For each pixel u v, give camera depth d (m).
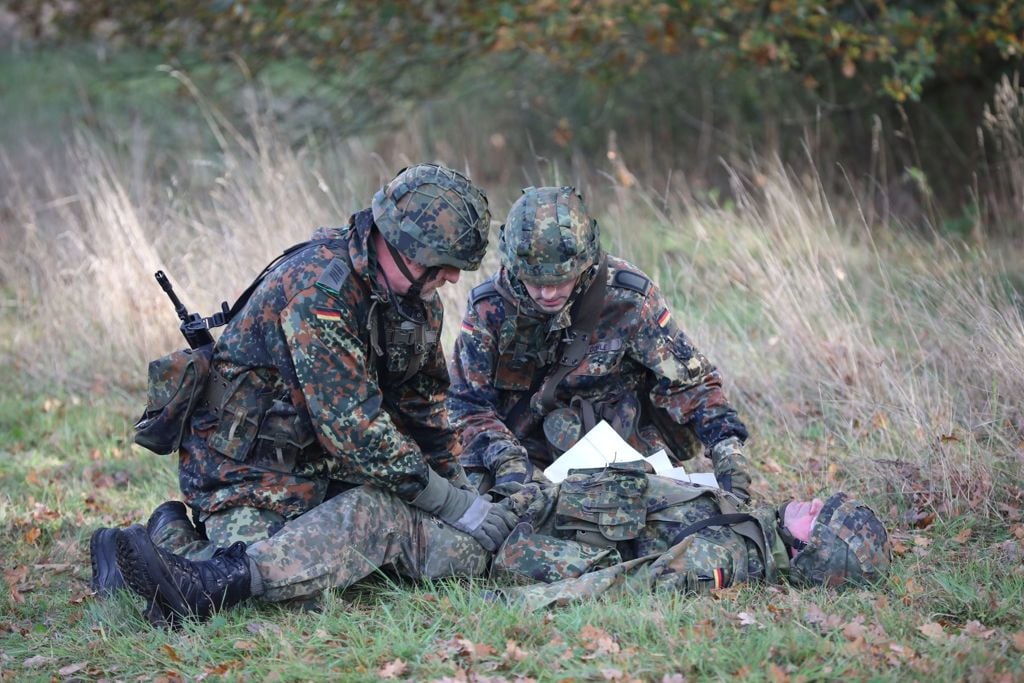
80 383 12.17
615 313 7.89
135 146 17.70
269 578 6.46
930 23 14.74
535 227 7.28
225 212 14.11
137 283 12.70
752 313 11.95
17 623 7.00
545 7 14.66
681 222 14.16
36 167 17.56
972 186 16.98
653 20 14.75
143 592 6.37
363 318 6.56
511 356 7.95
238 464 6.74
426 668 5.88
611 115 20.16
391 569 7.10
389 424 6.58
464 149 19.80
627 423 8.07
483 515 6.93
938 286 10.57
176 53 18.92
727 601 6.46
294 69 22.25
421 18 16.67
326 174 16.25
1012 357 9.28
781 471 9.11
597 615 6.30
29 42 21.88
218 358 6.71
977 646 5.80
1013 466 8.34
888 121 17.83
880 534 6.80
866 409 9.77
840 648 5.85
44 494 9.44
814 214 12.68
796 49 17.00
